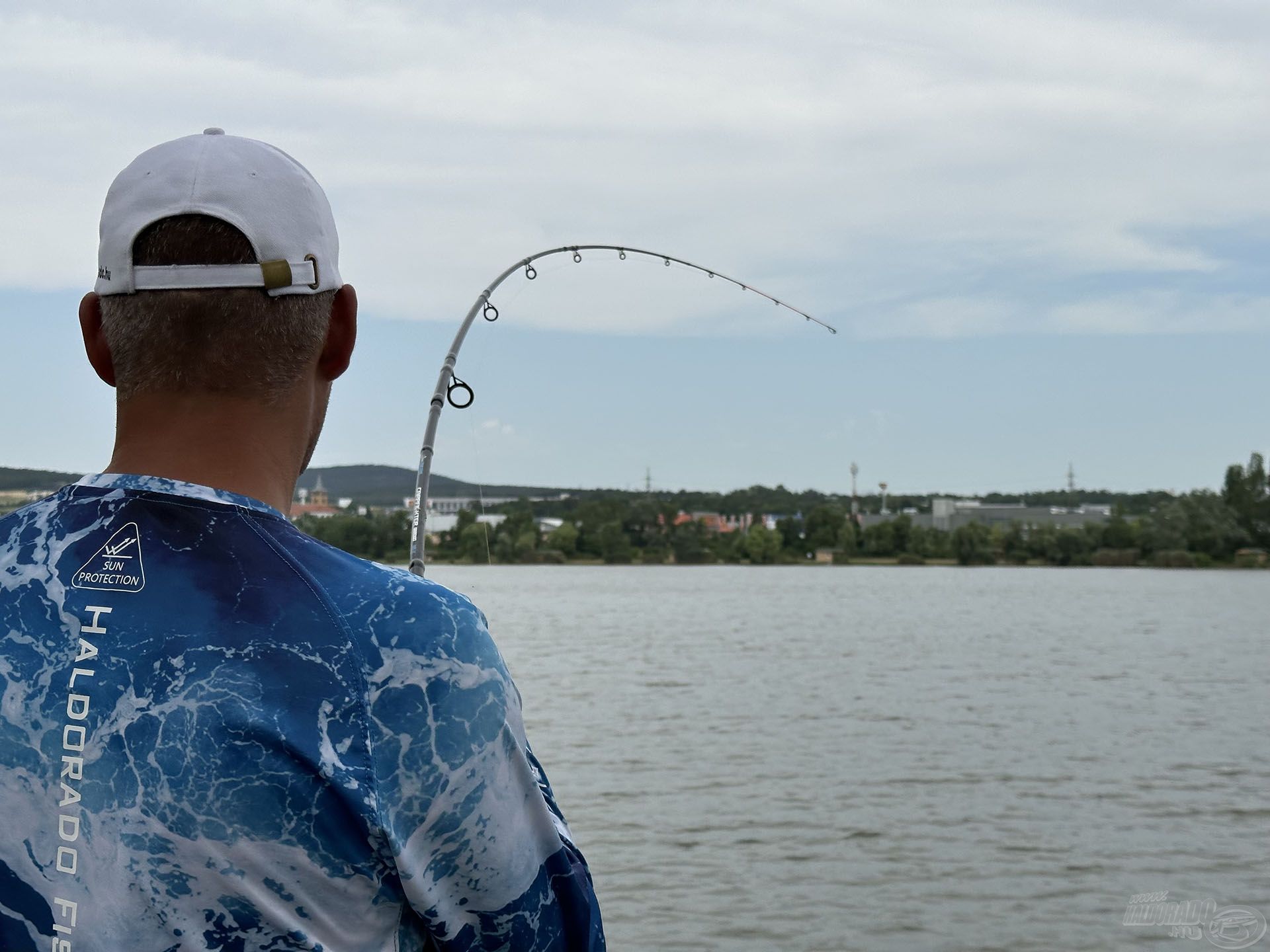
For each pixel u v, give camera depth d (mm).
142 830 977
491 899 1053
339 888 989
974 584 90500
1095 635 40438
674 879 9828
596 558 137375
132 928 973
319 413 1198
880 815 12094
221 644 1007
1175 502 137500
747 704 21016
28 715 1010
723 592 74312
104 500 1070
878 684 24734
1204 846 10930
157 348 1078
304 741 983
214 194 1073
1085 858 10500
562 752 15922
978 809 12422
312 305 1123
